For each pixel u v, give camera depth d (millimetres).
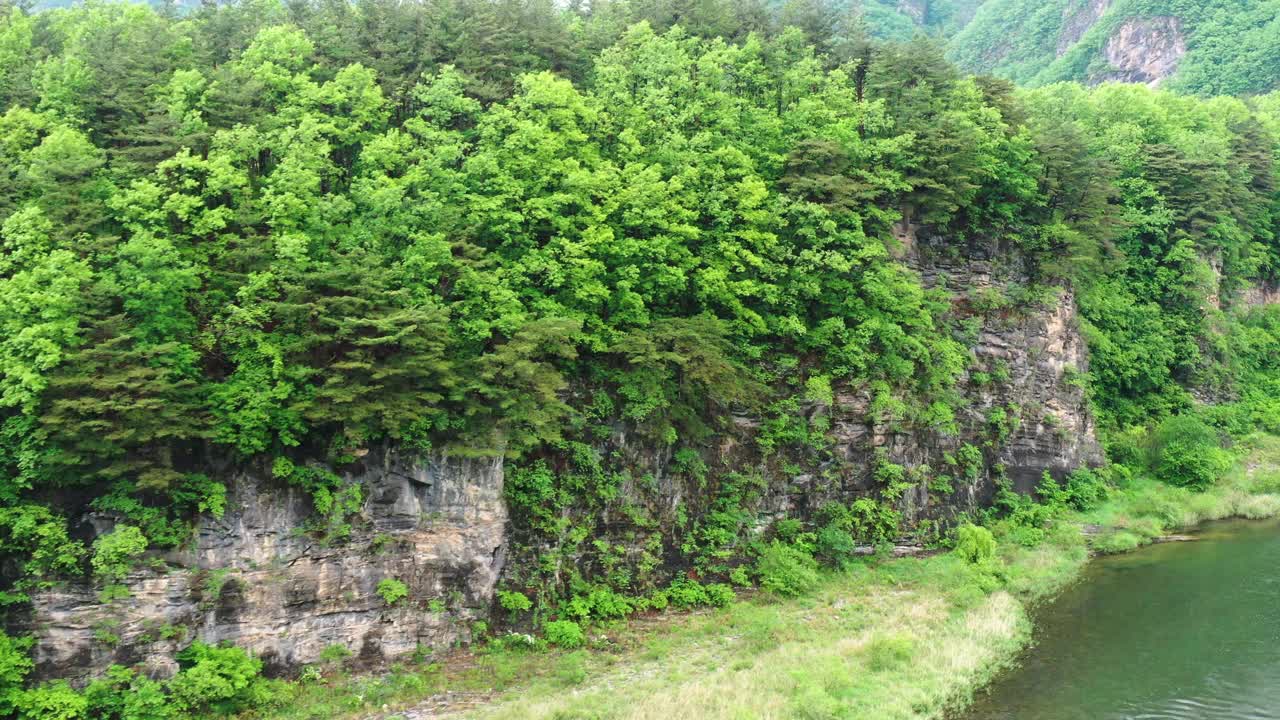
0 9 43188
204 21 45688
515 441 36125
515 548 36500
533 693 31641
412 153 37938
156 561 29406
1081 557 49812
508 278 37844
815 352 47344
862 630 37906
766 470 44906
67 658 28125
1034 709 31359
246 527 31250
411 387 33625
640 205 40188
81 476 28750
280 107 39031
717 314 44781
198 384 31375
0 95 37000
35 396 27984
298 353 32281
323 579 32188
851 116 50500
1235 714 30859
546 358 39062
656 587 39906
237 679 29484
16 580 28172
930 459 50125
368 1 46969
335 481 32781
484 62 43188
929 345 50406
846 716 29766
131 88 37062
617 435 40312
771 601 40781
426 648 33469
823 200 46781
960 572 44625
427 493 34250
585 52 48781
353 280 33000
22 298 28344
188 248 33281
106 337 29562
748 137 47375
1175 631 38812
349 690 31156
